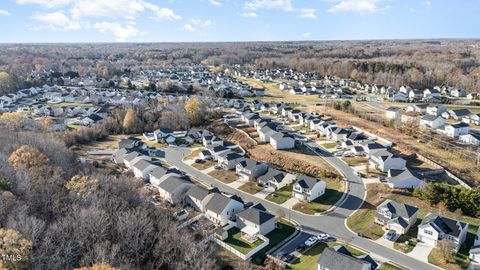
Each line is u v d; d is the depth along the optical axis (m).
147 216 57.91
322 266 47.81
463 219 61.91
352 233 59.41
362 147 93.69
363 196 71.62
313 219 64.44
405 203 67.81
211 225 62.56
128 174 86.25
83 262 41.59
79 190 56.66
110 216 52.97
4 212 45.50
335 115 129.88
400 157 82.94
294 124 127.00
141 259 48.72
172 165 94.12
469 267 49.41
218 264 51.03
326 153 96.19
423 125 113.88
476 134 97.94
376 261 51.19
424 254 52.75
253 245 55.97
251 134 115.31
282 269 50.28
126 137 121.06
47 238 43.00
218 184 81.56
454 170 79.50
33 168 61.84
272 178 77.81
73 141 110.50
